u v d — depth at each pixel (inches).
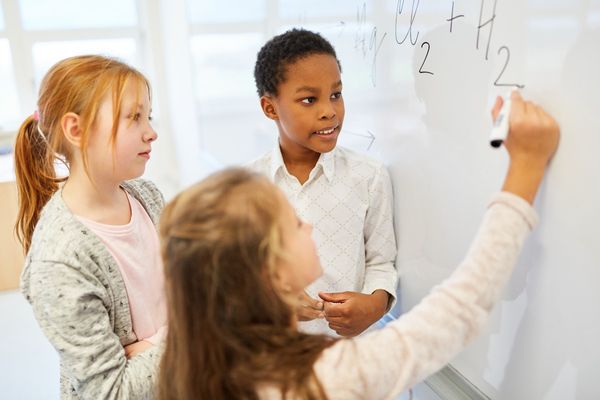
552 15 25.0
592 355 25.5
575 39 24.0
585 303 25.4
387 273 41.3
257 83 40.8
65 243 31.1
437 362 23.3
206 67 93.8
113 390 31.0
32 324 97.7
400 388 22.8
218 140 93.7
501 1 27.9
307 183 41.1
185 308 23.0
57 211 32.4
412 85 36.6
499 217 24.4
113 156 32.7
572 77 24.3
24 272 32.1
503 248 23.8
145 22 133.6
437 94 34.0
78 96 31.5
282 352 22.4
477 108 30.6
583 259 25.1
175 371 24.4
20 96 128.0
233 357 22.6
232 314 22.3
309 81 35.9
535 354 29.0
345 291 41.3
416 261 39.3
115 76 32.1
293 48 36.3
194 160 117.0
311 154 40.9
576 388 26.6
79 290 30.5
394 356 22.8
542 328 28.2
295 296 23.9
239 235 21.7
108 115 31.9
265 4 62.1
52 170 36.8
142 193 39.3
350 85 45.5
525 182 25.3
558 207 26.0
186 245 22.1
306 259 23.8
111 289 33.6
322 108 36.4
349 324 37.9
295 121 37.2
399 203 40.5
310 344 23.3
